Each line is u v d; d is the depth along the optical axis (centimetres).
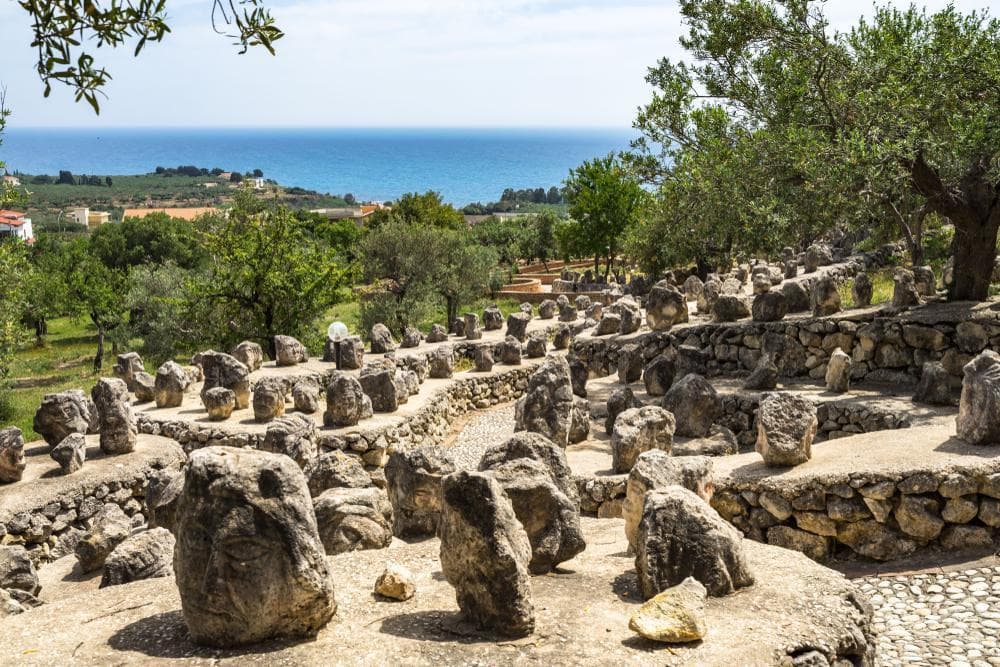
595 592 746
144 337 4578
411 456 1030
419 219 7662
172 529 1073
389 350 2780
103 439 1692
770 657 615
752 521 1192
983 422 1159
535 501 798
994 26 1912
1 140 2592
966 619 923
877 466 1136
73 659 628
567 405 1547
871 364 1967
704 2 2458
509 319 3072
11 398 3294
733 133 2525
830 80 2212
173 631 676
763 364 1947
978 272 1981
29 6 599
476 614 668
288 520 640
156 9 625
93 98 624
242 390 2106
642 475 873
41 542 1441
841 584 752
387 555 852
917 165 1923
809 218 2153
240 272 3338
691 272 4056
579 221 5978
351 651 627
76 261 5669
